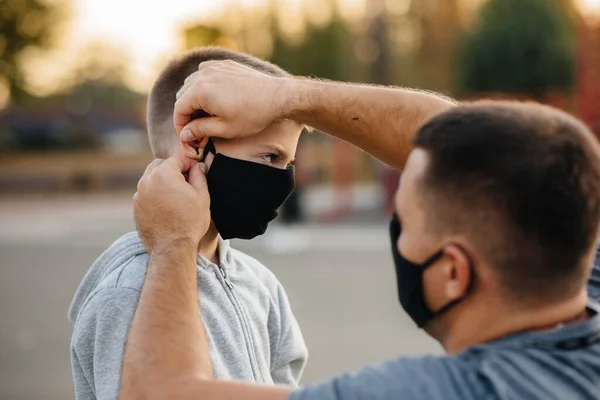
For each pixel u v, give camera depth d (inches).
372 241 535.5
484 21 965.2
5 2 1409.9
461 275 49.7
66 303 338.6
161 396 52.4
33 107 1312.7
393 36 1136.8
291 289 361.4
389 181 659.4
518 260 48.0
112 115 1289.4
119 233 626.8
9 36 1419.8
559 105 610.2
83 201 984.3
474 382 48.3
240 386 52.1
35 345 262.2
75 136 1250.6
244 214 68.3
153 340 54.8
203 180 65.2
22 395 206.7
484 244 48.6
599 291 60.9
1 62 1427.2
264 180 67.9
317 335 267.3
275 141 68.7
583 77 568.7
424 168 50.8
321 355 241.8
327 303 324.2
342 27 1296.8
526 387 46.9
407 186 52.2
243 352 66.1
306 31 1310.3
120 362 58.0
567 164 47.6
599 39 564.4
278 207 69.9
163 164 64.1
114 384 57.7
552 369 47.9
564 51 934.4
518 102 54.4
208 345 63.1
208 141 67.7
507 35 943.7
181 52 76.8
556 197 47.1
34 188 1107.3
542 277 48.4
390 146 68.6
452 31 1117.7
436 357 50.9
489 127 49.1
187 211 61.8
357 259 458.6
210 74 65.9
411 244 51.8
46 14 1428.4
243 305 70.1
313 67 1300.4
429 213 50.4
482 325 50.7
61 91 1688.0
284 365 76.9
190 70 74.9
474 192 48.3
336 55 1293.1
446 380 48.8
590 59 567.5
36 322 299.3
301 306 319.3
